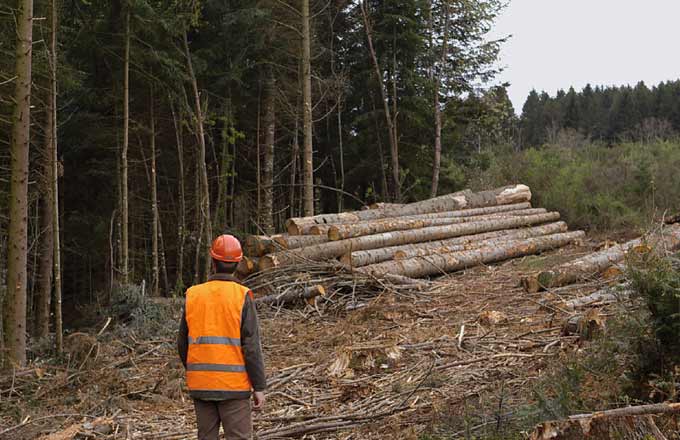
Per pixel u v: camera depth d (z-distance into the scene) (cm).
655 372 475
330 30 2242
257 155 2081
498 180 2025
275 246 1194
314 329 943
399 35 2086
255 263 1199
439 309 973
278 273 1149
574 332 712
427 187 2256
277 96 2023
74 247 2088
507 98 2208
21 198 840
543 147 2361
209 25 1817
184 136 2062
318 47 2116
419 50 2116
